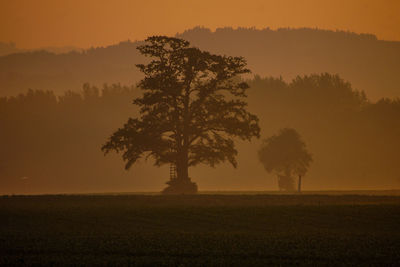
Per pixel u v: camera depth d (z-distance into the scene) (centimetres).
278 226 17100
